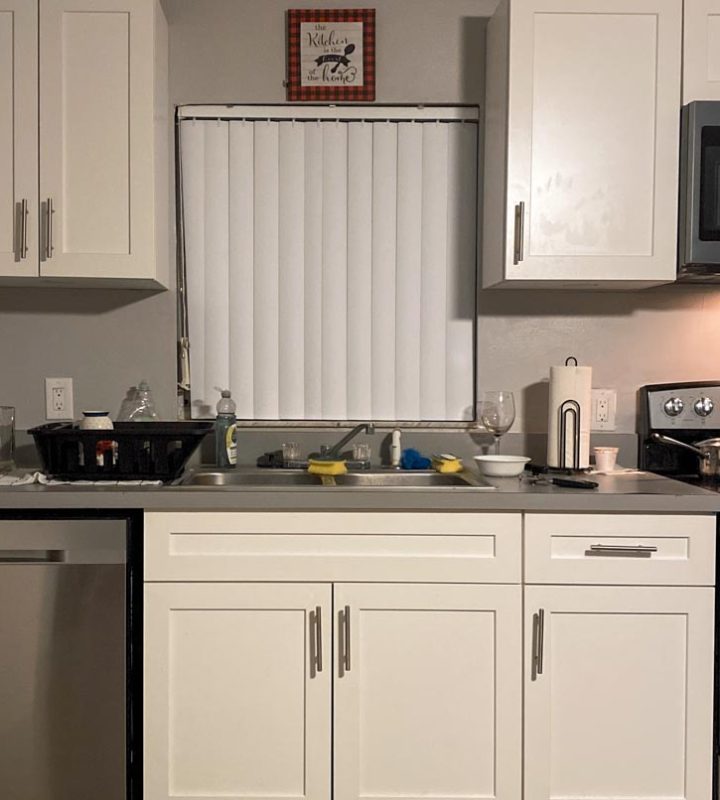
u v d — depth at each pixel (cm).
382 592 222
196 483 258
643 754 223
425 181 280
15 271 246
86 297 279
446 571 222
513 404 264
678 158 246
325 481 259
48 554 219
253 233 280
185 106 278
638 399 283
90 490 221
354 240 280
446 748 224
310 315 281
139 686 226
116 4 245
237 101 279
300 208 280
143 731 223
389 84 279
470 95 279
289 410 282
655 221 246
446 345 282
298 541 222
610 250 247
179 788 223
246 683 222
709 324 281
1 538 218
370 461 278
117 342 280
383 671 223
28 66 245
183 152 279
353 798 224
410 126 279
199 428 241
